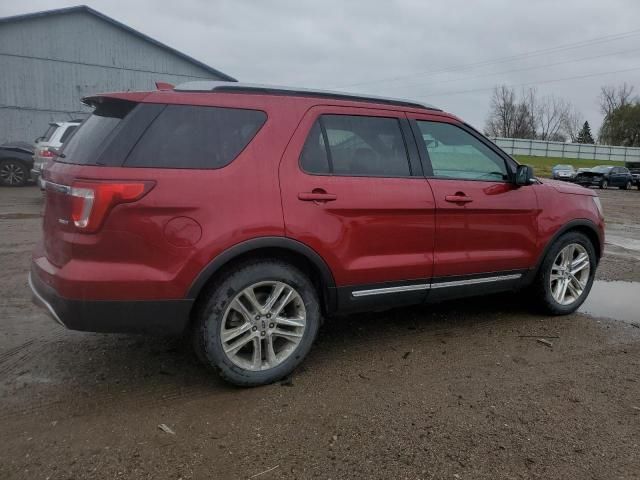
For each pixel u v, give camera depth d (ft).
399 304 12.89
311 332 11.48
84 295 9.38
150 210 9.57
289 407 10.23
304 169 11.14
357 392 10.91
